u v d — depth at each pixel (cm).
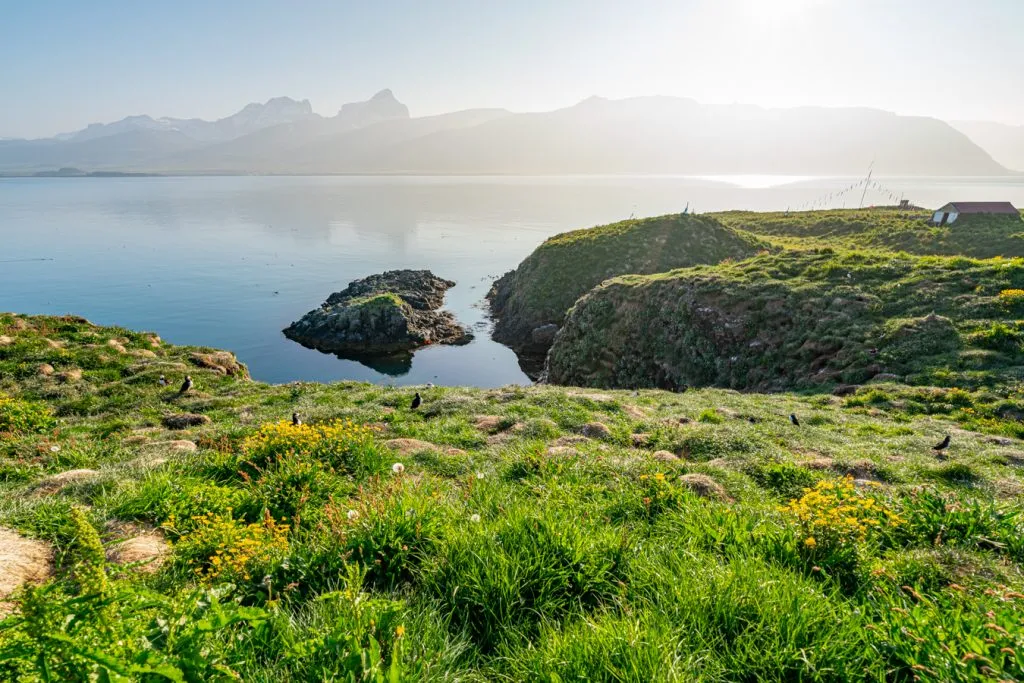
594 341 4747
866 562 587
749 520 689
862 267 3800
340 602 436
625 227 8256
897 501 852
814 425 1823
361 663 343
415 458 1163
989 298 2834
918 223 7994
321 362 5981
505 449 1227
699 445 1373
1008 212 7544
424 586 503
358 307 6831
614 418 1698
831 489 866
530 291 7319
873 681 390
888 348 2661
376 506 638
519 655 412
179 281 10031
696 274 4503
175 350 2686
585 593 509
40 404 1658
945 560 608
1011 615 432
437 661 391
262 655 387
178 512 740
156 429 1545
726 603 452
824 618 438
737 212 11556
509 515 598
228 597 473
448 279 10425
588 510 748
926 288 3200
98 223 19388
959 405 1966
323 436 1098
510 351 6506
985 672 368
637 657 380
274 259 12575
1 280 9800
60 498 770
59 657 285
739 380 3369
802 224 9288
